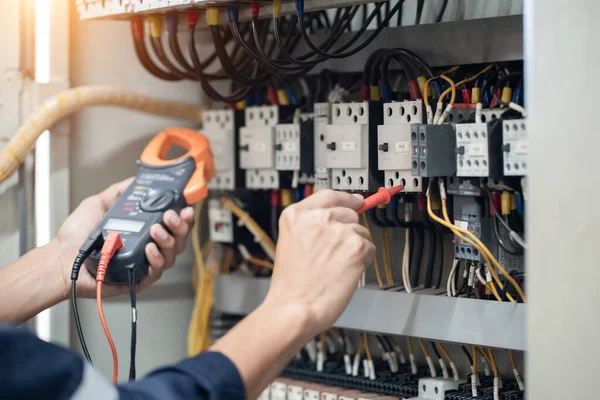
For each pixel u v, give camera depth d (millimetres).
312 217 937
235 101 1571
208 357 774
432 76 1355
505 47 1351
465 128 1246
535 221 905
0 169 1497
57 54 1580
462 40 1404
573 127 884
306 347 1655
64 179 1594
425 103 1311
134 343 1259
